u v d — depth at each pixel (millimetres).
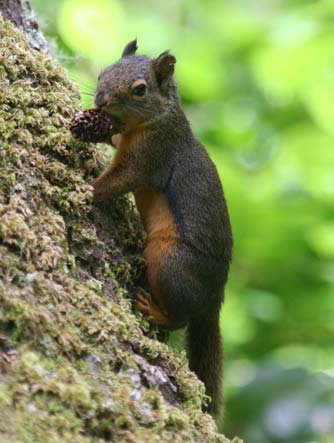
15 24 9164
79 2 17625
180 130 9461
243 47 19672
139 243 8672
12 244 6445
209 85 19594
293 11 19047
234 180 17234
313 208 17875
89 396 5801
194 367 9562
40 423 5465
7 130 7422
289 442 13820
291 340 17531
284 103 20328
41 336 6004
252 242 17203
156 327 8344
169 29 19703
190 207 9125
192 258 8875
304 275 17844
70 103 8258
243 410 14516
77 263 7262
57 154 7797
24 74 8094
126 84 9203
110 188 8273
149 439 5918
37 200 7188
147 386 6504
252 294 17359
